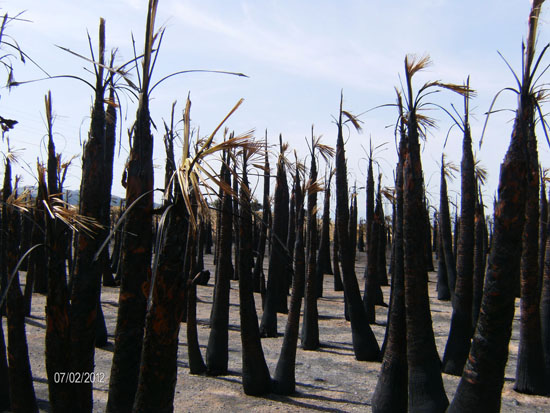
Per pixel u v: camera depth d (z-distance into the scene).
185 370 10.38
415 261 6.65
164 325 3.63
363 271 35.50
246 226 8.83
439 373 6.66
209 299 20.95
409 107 6.83
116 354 4.70
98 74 5.63
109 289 21.66
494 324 4.81
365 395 8.98
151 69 4.38
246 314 8.77
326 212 19.53
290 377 8.91
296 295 8.99
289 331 8.98
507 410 8.45
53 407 4.41
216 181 3.21
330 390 9.27
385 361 7.30
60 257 4.33
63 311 4.34
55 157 5.73
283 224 17.44
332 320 17.38
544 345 9.76
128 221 4.57
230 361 11.38
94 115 5.40
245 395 8.67
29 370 5.75
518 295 26.09
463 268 10.49
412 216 6.65
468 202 10.54
